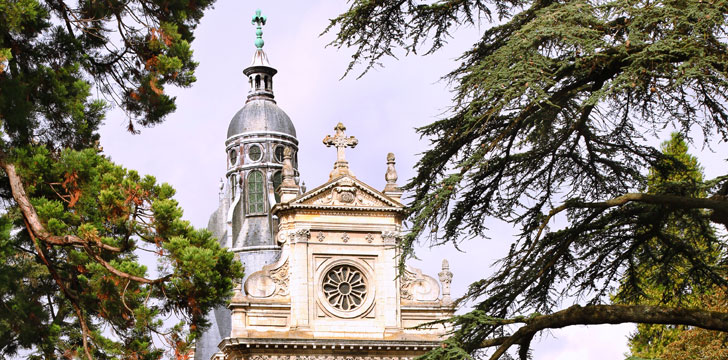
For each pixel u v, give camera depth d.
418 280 63.31
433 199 17.73
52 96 24.28
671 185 18.53
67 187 23.22
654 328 46.41
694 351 39.12
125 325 25.97
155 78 25.48
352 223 62.62
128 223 23.05
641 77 16.86
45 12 23.66
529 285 18.81
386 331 61.50
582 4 17.52
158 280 23.14
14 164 22.64
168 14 26.39
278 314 60.91
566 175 19.50
